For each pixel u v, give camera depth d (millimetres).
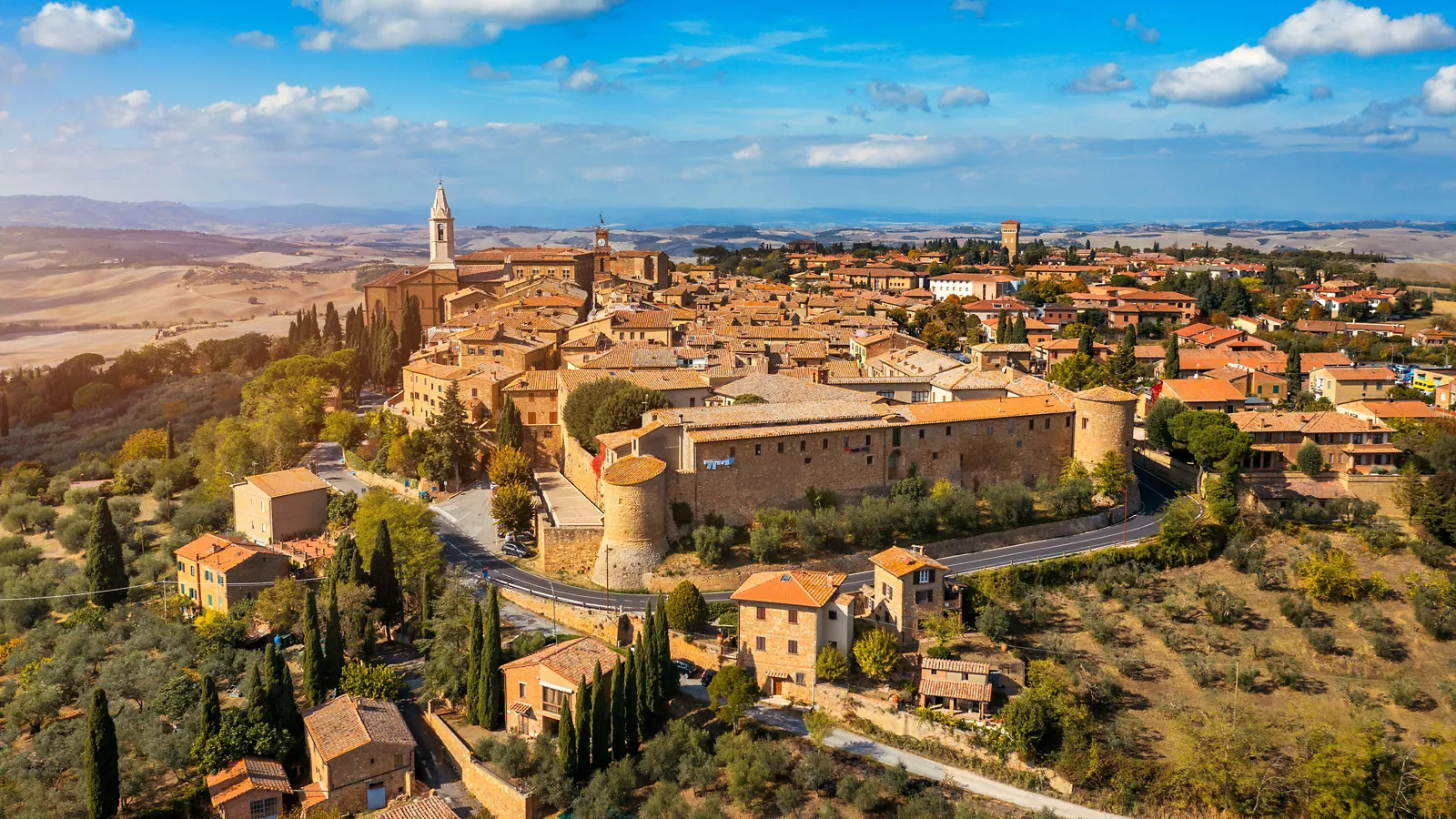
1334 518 131000
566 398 154875
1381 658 105438
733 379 161000
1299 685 101125
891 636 102625
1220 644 107438
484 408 167750
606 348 189375
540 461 161750
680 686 101562
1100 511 134875
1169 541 123562
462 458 156625
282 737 93438
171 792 91625
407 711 102812
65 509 172750
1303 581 117188
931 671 97125
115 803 87438
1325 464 140875
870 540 123938
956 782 88438
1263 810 86188
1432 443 140250
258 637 113688
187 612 124062
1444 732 94375
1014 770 89562
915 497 132000
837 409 136000
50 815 85812
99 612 122000
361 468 165250
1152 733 93938
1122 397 139500
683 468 126875
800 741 93500
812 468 131125
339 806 88188
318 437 184625
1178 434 145875
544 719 94312
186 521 146500
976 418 138375
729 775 87188
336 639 102562
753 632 101188
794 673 99938
